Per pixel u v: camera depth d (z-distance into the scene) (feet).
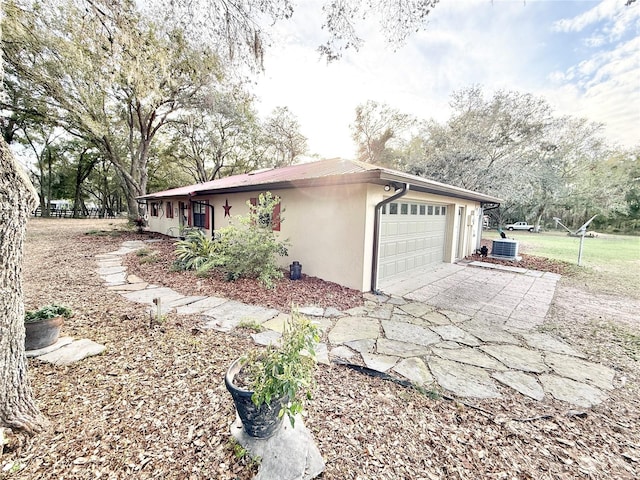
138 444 5.97
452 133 57.41
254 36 13.89
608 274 26.17
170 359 9.41
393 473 5.62
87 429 6.28
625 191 79.71
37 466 5.35
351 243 18.62
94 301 15.02
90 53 20.76
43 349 9.61
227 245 21.15
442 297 18.13
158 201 50.96
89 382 8.00
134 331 11.46
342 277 19.34
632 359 10.62
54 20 25.26
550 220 96.99
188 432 6.36
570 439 6.72
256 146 77.97
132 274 21.34
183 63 19.11
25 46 28.73
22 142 71.15
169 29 17.16
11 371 5.86
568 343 11.92
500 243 33.47
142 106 45.75
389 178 14.94
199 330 11.78
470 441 6.53
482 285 21.36
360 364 9.71
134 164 54.29
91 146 57.52
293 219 22.45
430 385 8.61
